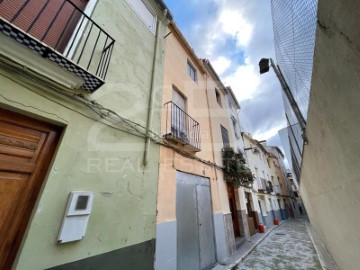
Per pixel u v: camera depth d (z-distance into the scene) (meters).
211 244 4.81
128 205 2.66
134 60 3.66
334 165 2.45
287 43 2.77
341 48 1.35
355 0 1.07
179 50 6.09
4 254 1.53
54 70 1.94
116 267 2.25
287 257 5.57
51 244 1.72
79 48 2.56
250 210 10.04
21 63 1.76
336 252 4.00
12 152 1.75
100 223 2.22
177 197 4.00
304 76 2.53
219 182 6.40
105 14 3.23
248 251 6.00
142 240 2.73
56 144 2.10
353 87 1.39
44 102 1.97
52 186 1.85
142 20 4.36
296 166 7.39
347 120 1.65
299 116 3.64
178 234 3.74
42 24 2.29
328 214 3.88
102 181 2.39
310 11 1.69
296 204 25.67
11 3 2.02
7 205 1.63
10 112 1.80
